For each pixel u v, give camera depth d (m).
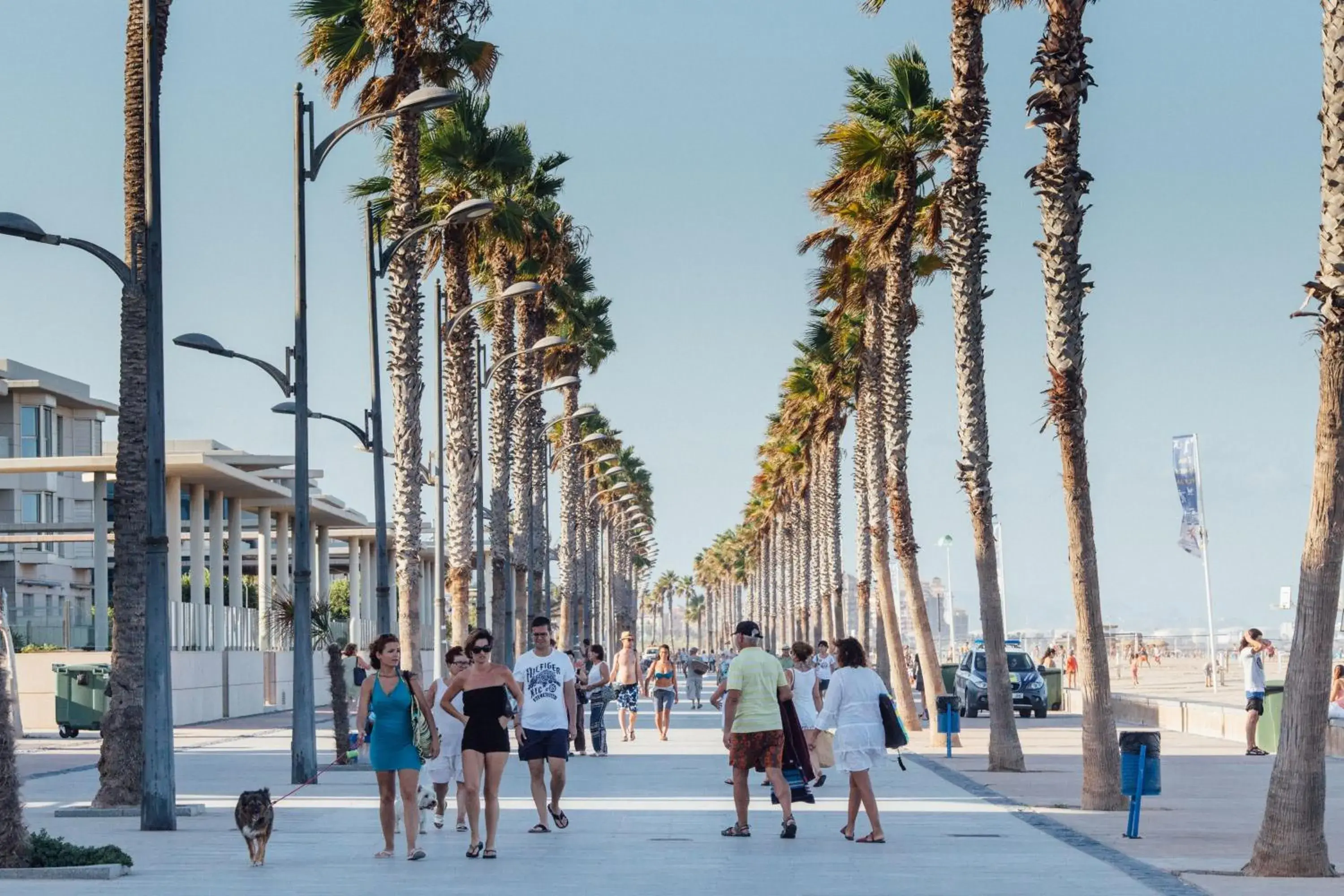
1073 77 21.27
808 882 14.32
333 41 35.19
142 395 22.34
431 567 100.62
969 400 29.66
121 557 22.44
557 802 19.34
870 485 43.38
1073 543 21.61
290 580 74.69
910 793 24.73
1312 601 14.80
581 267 58.16
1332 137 14.72
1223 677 80.56
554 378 63.62
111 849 15.53
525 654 19.50
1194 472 68.25
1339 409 14.68
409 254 35.34
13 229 18.84
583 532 87.94
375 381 30.42
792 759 19.30
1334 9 14.75
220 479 59.06
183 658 51.78
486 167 42.25
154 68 19.52
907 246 37.38
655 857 16.42
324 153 25.55
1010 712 29.28
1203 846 17.28
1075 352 21.22
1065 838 18.27
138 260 22.41
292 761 27.00
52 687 48.91
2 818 15.10
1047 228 21.30
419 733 16.41
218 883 14.34
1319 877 14.59
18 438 77.56
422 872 15.24
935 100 36.59
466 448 43.47
